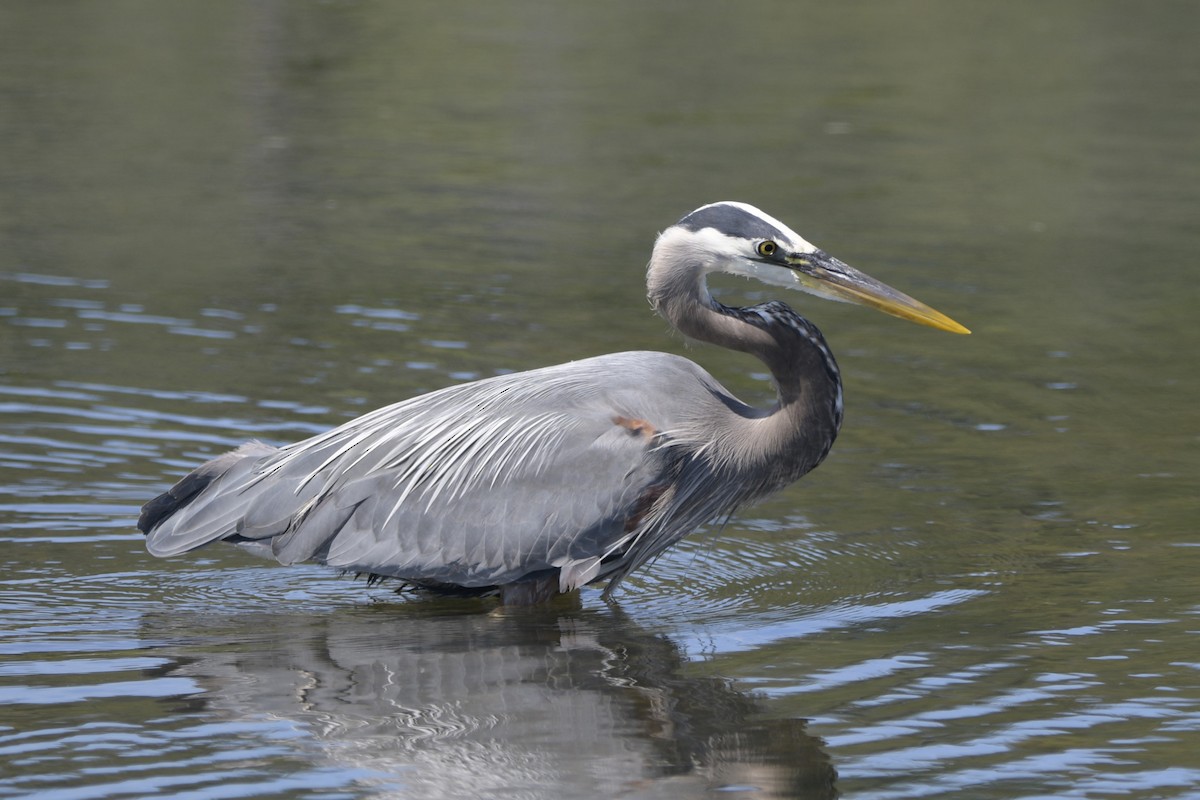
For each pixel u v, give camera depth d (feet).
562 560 36.32
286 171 81.71
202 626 34.94
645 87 102.68
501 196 77.51
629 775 27.25
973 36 120.78
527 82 103.91
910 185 80.28
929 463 45.34
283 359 53.36
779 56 112.88
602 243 69.36
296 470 37.40
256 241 69.00
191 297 60.70
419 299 60.75
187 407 48.67
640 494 36.50
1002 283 64.18
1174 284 64.44
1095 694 30.66
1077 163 85.30
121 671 31.99
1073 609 35.14
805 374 37.42
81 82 100.68
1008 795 26.55
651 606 36.55
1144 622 34.27
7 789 26.48
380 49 113.60
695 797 26.43
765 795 26.50
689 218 38.19
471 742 28.58
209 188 78.02
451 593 37.99
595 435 36.70
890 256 67.51
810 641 33.76
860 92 102.06
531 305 60.13
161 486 43.09
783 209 74.84
